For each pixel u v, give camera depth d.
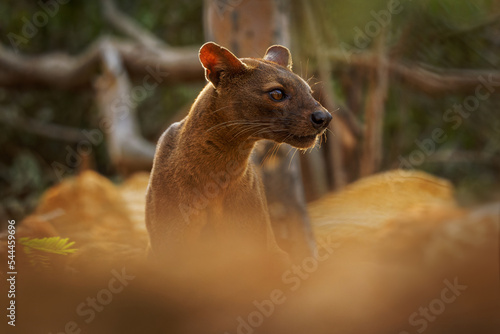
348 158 16.75
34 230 8.54
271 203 9.63
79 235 9.75
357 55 17.53
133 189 13.46
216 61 7.57
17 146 23.66
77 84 21.92
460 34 19.12
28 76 21.92
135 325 6.81
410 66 19.03
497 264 6.41
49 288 7.08
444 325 6.03
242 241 7.88
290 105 7.45
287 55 8.44
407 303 6.28
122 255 8.44
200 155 7.59
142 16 23.14
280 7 10.35
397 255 7.75
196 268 7.51
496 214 6.94
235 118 7.55
